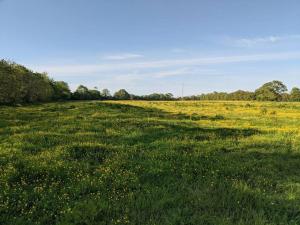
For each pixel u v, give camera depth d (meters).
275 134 20.89
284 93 138.75
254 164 12.48
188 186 9.56
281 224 7.19
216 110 51.16
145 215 7.57
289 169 11.97
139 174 10.52
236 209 7.88
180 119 31.36
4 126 21.03
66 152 12.80
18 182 9.40
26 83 69.25
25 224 6.97
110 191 8.96
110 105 45.72
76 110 35.97
